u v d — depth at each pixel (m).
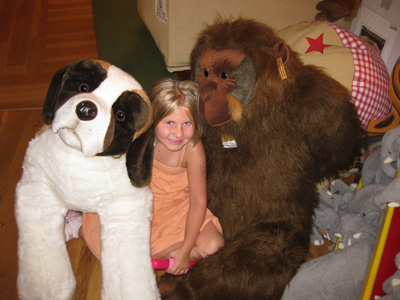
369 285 1.08
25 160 1.13
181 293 1.22
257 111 1.14
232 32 1.08
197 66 1.16
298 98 1.16
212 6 1.70
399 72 1.37
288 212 1.25
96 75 0.98
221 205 1.33
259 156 1.21
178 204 1.39
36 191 1.10
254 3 1.71
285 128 1.18
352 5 1.67
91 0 3.11
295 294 1.23
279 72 1.09
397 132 1.17
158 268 1.22
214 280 1.18
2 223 1.62
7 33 2.78
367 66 1.39
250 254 1.18
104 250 1.08
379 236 1.06
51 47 2.63
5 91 2.27
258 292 1.17
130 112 0.98
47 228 1.10
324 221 1.46
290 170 1.22
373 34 1.60
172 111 1.11
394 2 1.43
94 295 1.44
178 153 1.26
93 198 1.09
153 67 2.20
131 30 2.51
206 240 1.34
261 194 1.24
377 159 1.38
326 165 1.29
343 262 1.18
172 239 1.32
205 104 1.11
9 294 1.41
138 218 1.09
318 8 1.75
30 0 3.18
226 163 1.25
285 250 1.19
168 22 1.73
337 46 1.43
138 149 1.04
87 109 0.91
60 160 1.05
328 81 1.19
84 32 2.76
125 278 1.07
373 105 1.39
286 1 1.72
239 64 1.06
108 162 1.06
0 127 2.05
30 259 1.10
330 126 1.18
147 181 1.07
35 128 2.05
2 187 1.76
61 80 1.00
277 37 1.13
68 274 1.16
